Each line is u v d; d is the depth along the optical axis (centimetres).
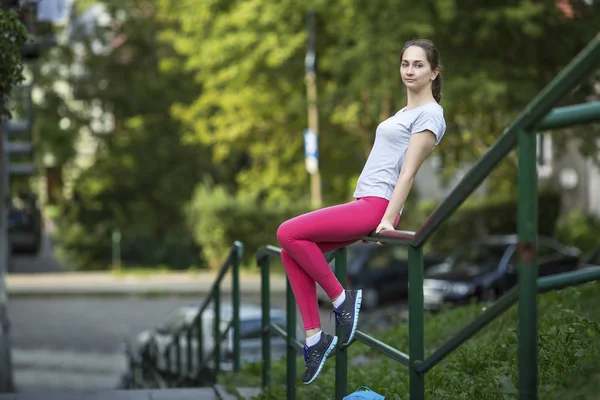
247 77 4241
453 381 871
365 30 3441
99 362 2697
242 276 4578
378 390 950
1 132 2208
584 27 3394
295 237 714
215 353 1506
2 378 1975
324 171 4603
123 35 5588
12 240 5366
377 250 3434
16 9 1694
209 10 4331
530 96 3347
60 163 5581
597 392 589
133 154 5591
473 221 4669
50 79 5519
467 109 3475
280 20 4044
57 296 4162
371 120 4047
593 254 2420
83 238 5144
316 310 753
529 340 506
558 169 4934
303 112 4003
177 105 4806
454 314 1625
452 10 3228
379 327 2175
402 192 677
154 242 5172
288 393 1068
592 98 3177
